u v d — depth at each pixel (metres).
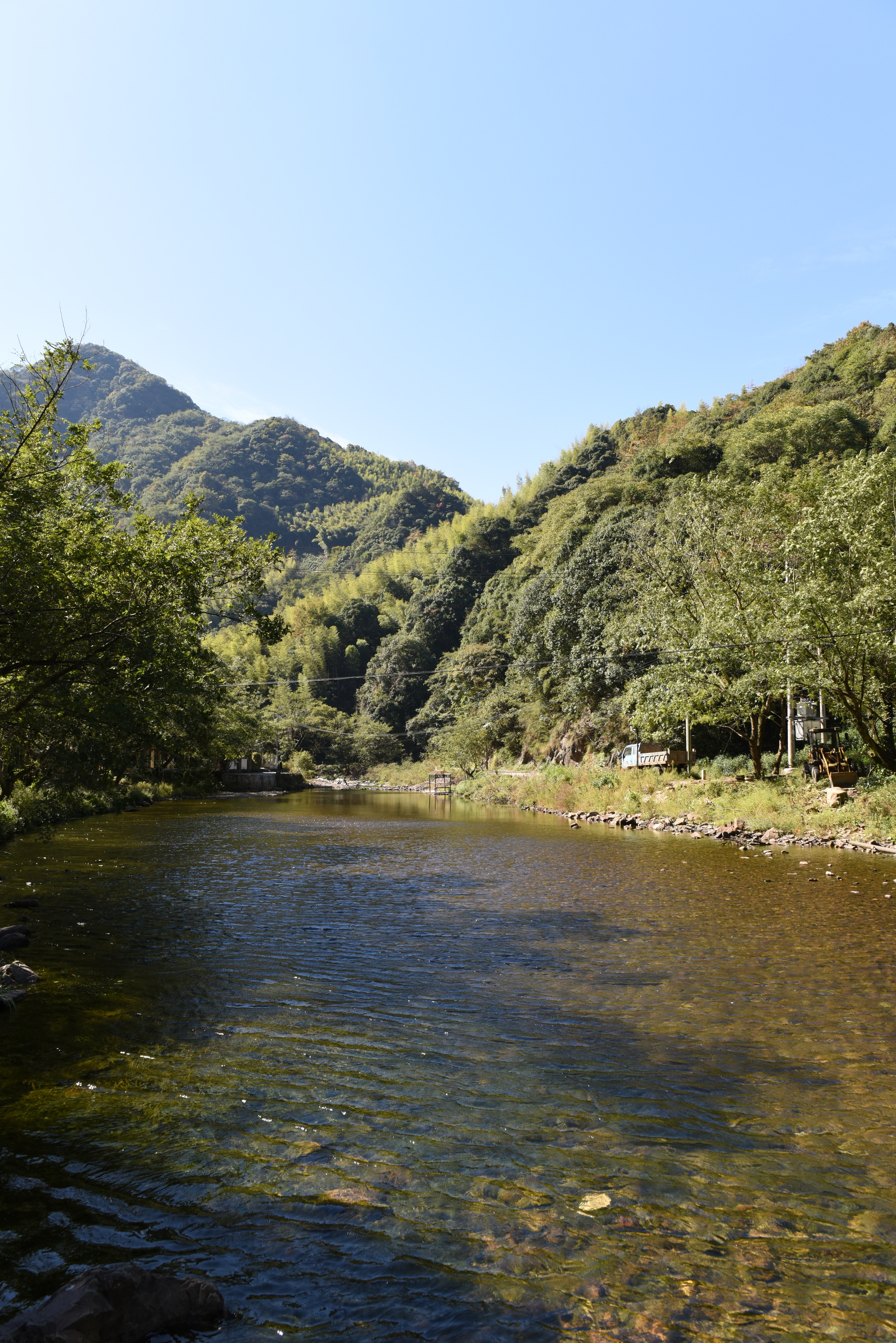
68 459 14.29
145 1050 7.49
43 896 15.42
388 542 164.00
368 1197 5.05
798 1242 4.61
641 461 75.88
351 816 38.62
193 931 12.51
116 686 14.50
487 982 9.81
